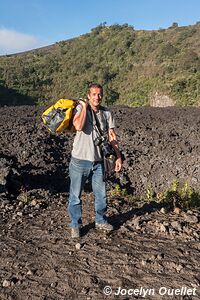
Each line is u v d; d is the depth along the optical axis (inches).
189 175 431.5
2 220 206.1
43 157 424.8
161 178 429.7
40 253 159.2
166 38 2714.1
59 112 151.6
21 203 239.3
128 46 2743.6
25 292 133.2
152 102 2047.2
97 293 129.3
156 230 174.1
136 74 2377.0
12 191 285.7
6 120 622.5
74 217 169.3
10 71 2571.4
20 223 199.6
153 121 638.5
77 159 162.1
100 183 169.3
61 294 130.6
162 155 470.9
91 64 2667.3
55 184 365.7
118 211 204.4
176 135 550.6
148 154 476.1
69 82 2480.3
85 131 159.9
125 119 663.8
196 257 148.9
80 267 144.8
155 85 2137.1
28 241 172.9
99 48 2864.2
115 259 148.3
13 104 2215.8
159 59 2375.7
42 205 237.1
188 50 2393.0
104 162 163.9
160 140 518.0
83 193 262.5
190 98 1891.0
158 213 199.5
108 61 2664.9
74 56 2893.7
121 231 174.1
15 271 146.6
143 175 430.9
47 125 154.6
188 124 606.2
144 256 149.5
